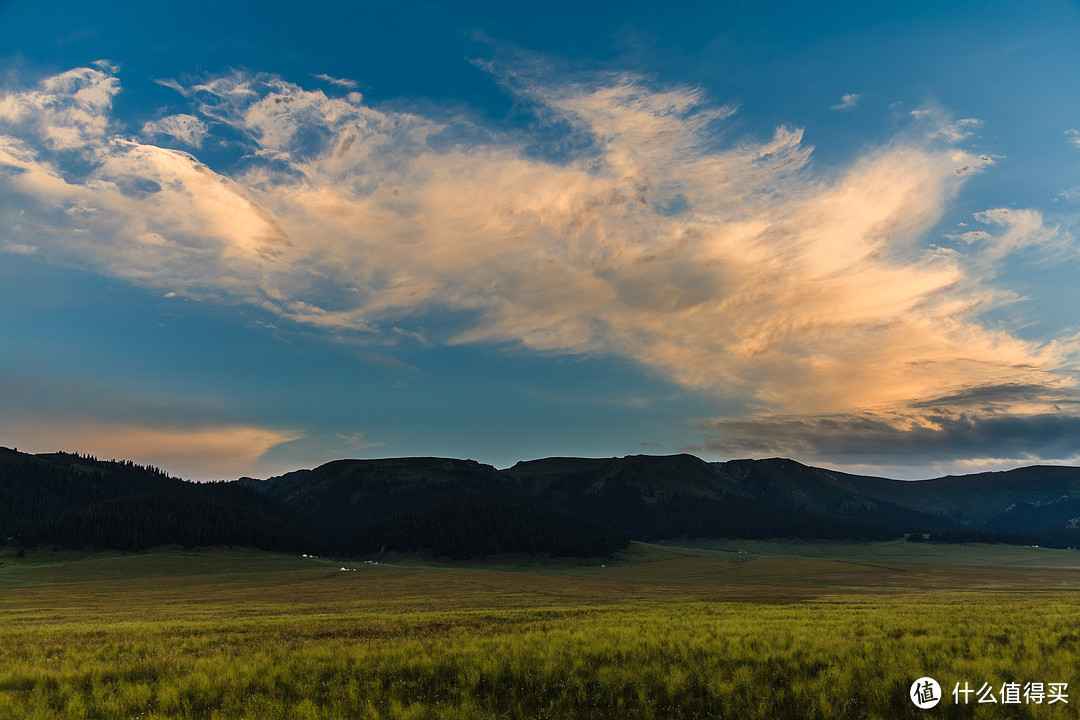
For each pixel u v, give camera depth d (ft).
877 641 81.41
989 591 273.13
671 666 67.87
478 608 183.42
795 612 138.21
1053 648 77.10
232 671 70.38
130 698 62.64
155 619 165.68
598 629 97.40
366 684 66.74
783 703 60.08
